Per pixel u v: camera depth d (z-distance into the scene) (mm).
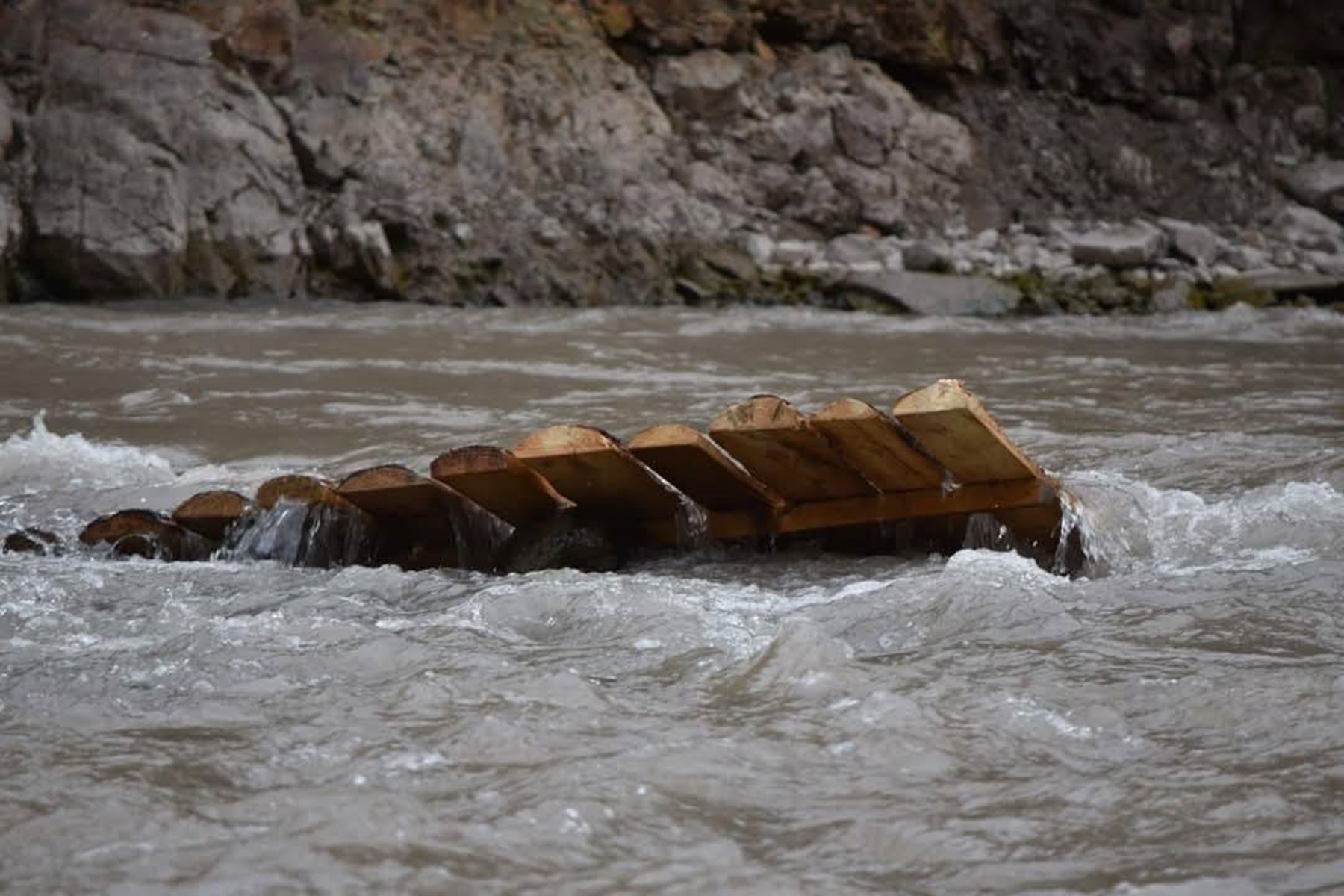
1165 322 21672
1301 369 16172
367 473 7664
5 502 8984
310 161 21438
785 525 7906
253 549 7816
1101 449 10719
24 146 19969
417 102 22406
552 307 21625
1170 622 6023
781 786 4449
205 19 21422
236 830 4113
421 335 17578
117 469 10133
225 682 5383
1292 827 4145
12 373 14180
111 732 4844
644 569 7750
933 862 3980
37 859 3963
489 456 7477
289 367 14828
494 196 22266
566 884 3832
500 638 5930
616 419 12453
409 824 4137
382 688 5234
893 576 7414
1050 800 4336
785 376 15180
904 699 5039
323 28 22047
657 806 4297
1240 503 8422
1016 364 16375
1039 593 6359
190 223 20438
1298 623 6020
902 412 7180
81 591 6910
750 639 5918
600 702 5102
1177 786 4422
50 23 20500
